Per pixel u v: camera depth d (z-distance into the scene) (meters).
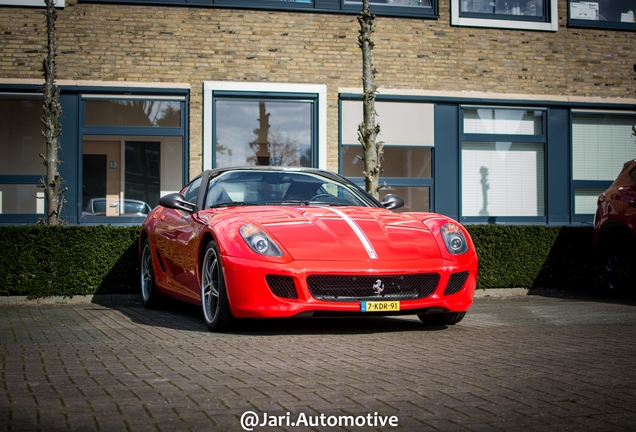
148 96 10.55
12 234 7.44
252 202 5.73
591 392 3.06
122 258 7.70
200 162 10.59
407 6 11.16
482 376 3.39
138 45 10.49
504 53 11.42
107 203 10.52
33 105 10.45
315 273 4.60
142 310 6.81
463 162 11.38
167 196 5.80
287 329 5.15
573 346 4.36
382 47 11.07
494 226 8.41
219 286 4.89
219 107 10.70
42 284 7.51
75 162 10.45
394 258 4.78
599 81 11.73
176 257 5.96
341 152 10.92
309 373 3.44
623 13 11.86
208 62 10.62
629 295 7.90
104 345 4.39
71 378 3.34
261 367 3.60
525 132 11.58
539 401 2.89
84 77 10.40
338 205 5.79
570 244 8.63
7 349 4.25
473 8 11.41
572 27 11.66
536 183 11.60
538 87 11.52
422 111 11.20
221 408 2.75
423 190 11.23
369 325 5.41
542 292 8.55
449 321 5.39
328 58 10.90
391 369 3.55
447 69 11.24
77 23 10.41
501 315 6.26
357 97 10.91
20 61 10.28
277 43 10.77
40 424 2.53
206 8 10.63
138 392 3.03
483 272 8.34
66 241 7.58
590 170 11.81
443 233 5.15
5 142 10.41
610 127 11.88
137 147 10.57
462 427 2.51
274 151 10.80
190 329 5.23
